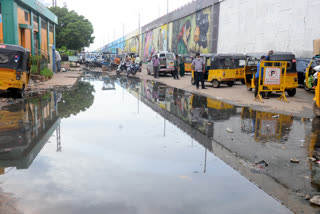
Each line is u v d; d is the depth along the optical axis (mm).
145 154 4711
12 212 2793
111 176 3764
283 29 20625
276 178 3801
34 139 5414
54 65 28219
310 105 10562
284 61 11875
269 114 8570
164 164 4254
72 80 20094
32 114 7840
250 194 3316
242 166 4223
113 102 10539
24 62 10867
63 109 8844
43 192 3254
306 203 3127
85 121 7199
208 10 32469
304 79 16250
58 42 55531
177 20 43750
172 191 3352
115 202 3055
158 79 23375
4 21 17250
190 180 3682
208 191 3369
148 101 10977
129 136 5828
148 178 3727
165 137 5805
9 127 6281
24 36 19734
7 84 10352
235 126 6891
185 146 5199
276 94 14023
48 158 4410
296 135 6082
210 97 12492
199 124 7082
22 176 3697
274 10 21484
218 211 2910
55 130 6188
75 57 43906
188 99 11758
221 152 4879
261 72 11711
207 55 18047
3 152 4641
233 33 27125
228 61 16656
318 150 5043
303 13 18812
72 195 3193
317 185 3596
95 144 5230
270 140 5680
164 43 50812
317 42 14836
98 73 31016
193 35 37250
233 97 12562
